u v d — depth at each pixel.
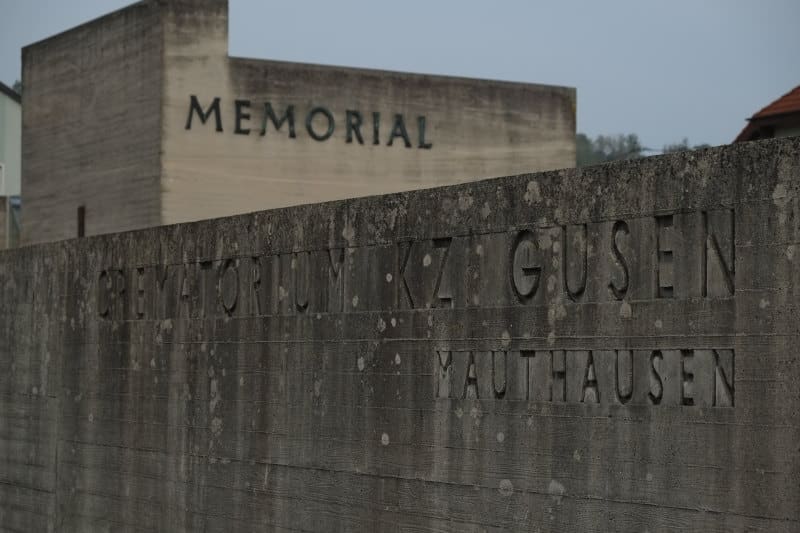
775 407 7.88
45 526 15.62
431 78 25.61
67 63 25.59
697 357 8.30
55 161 25.88
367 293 10.90
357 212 11.02
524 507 9.39
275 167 24.36
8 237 40.03
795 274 7.83
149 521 13.71
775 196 7.94
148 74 23.80
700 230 8.33
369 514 10.81
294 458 11.67
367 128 25.09
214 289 12.80
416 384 10.37
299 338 11.64
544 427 9.25
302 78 24.56
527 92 26.45
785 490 7.82
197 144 23.78
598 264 8.95
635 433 8.62
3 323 16.59
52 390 15.54
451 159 25.77
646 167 8.66
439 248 10.23
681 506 8.33
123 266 14.29
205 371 12.90
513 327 9.53
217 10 23.80
